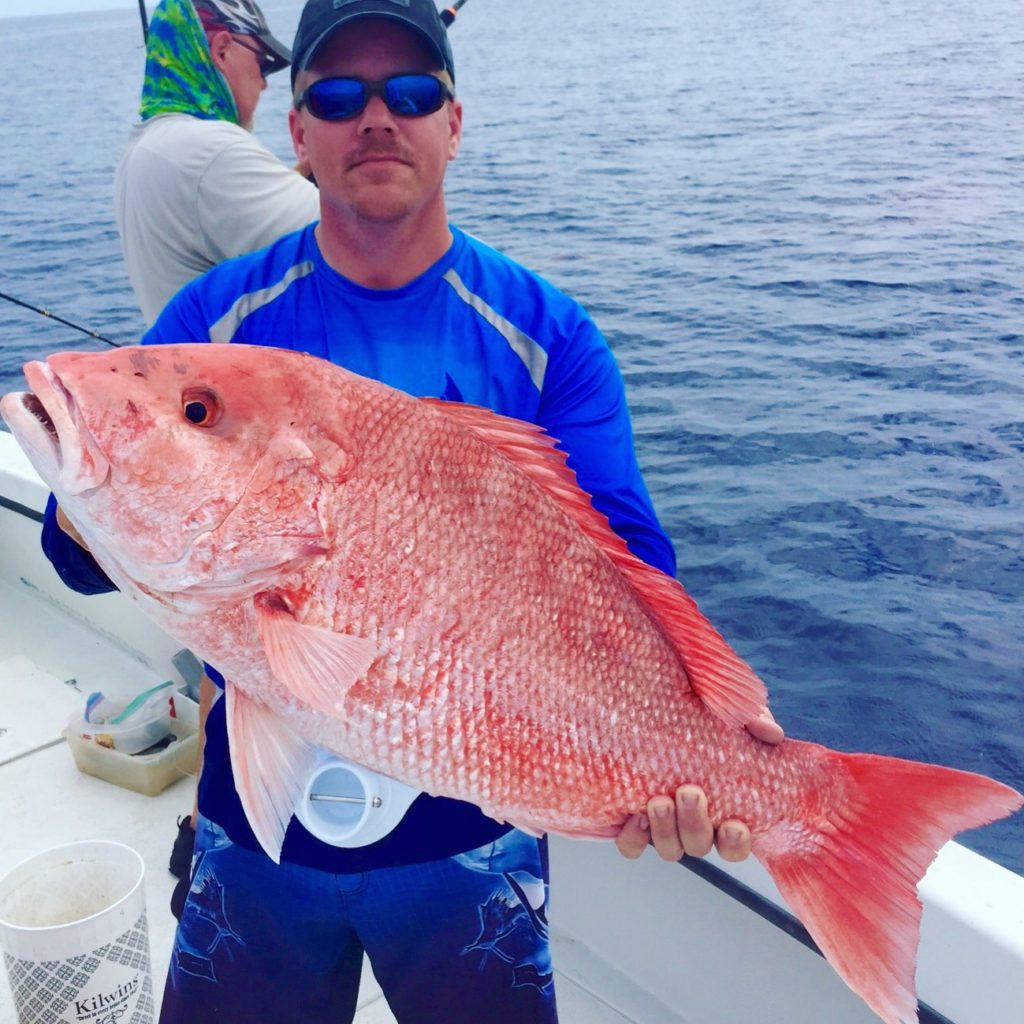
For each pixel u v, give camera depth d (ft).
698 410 28.89
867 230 49.06
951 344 34.12
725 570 20.70
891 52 106.52
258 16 9.10
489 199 57.57
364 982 8.58
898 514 22.74
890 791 5.22
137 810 10.23
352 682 4.41
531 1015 5.98
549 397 6.05
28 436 4.48
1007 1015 5.84
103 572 5.88
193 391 4.55
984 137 68.13
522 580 4.86
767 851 5.34
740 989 7.55
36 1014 6.90
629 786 5.05
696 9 178.50
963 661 17.54
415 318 5.93
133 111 121.70
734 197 56.39
